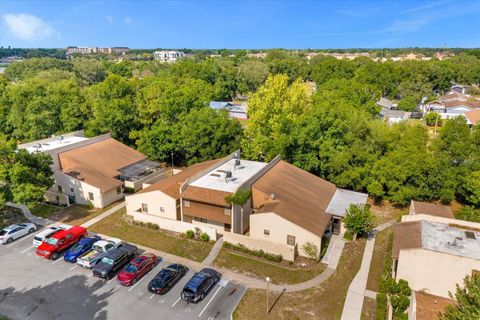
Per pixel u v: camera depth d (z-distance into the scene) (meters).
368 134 49.72
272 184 40.34
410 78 120.19
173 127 58.28
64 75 108.88
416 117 97.88
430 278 27.34
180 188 38.47
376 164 46.34
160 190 40.16
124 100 61.78
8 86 73.06
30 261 33.16
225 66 158.00
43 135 64.56
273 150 52.56
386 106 97.88
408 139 47.56
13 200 38.59
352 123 49.38
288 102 57.78
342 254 34.72
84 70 141.38
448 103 99.06
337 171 48.03
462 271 26.28
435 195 45.53
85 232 37.28
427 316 24.41
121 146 57.66
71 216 42.84
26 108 64.44
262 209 36.66
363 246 36.22
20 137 68.88
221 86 130.50
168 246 36.16
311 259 33.72
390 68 122.31
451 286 26.86
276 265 32.81
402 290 27.14
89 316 26.03
